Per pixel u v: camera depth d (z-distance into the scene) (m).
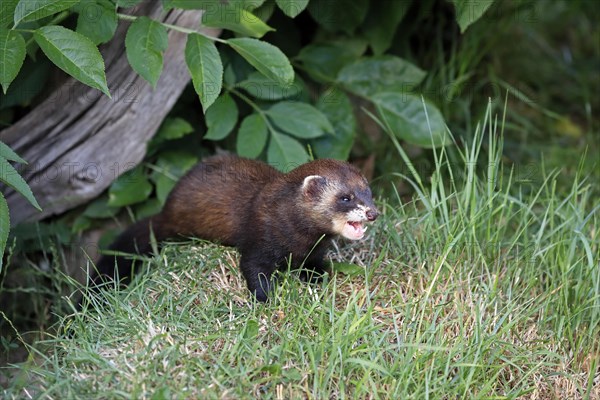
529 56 16.30
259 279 9.23
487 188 10.22
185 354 7.99
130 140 11.39
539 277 9.73
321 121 11.27
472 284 9.36
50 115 11.06
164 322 8.57
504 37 15.60
